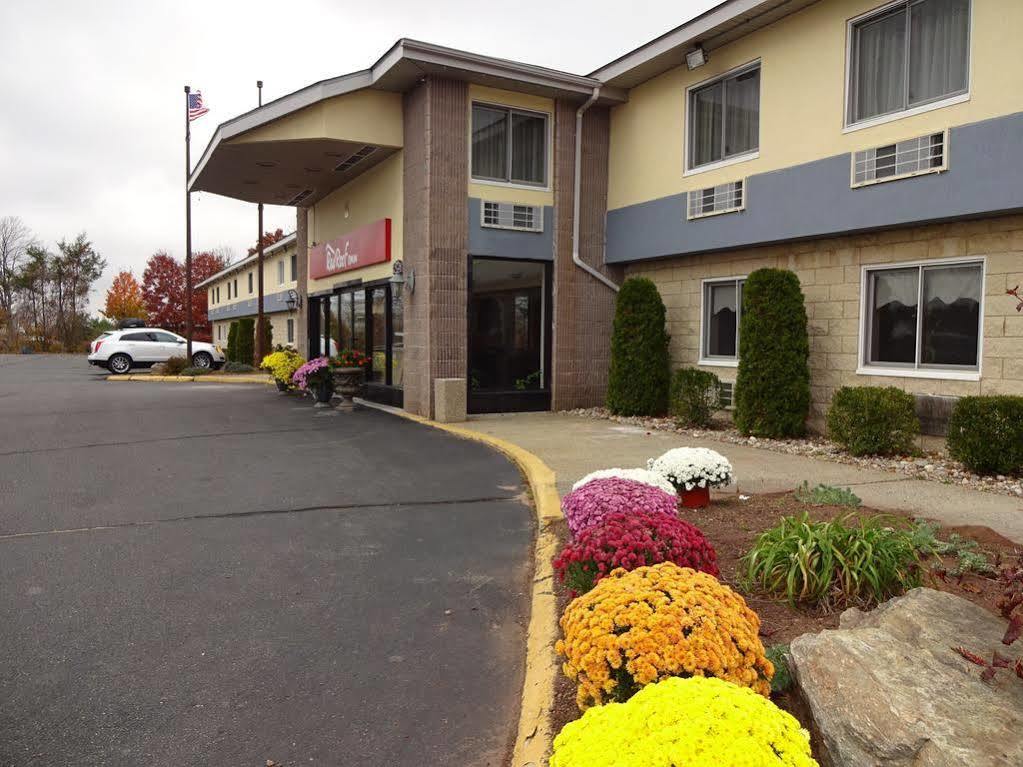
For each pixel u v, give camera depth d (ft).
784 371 32.40
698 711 6.43
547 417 41.91
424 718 10.85
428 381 40.78
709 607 8.91
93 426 38.11
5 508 21.93
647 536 11.67
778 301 32.53
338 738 10.28
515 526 20.53
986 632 9.90
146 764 9.59
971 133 26.53
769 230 34.73
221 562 17.38
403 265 43.70
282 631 13.70
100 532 19.58
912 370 30.01
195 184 54.03
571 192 44.29
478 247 41.96
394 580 16.38
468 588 15.96
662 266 43.01
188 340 81.97
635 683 8.55
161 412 44.06
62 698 11.21
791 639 11.19
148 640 13.23
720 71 37.32
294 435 35.47
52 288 198.49
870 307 31.96
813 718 8.35
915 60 29.07
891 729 7.48
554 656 11.95
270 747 10.03
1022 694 8.20
